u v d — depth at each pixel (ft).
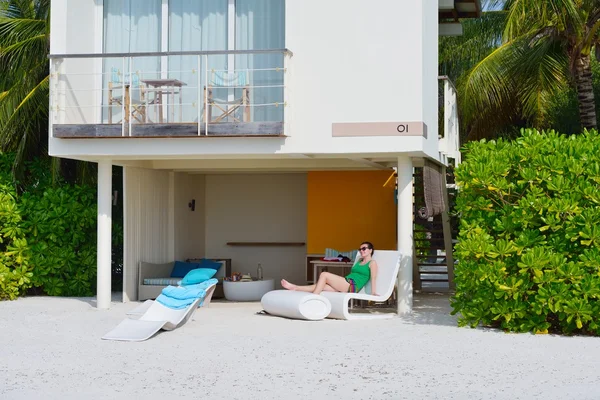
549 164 36.68
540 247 35.88
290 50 41.81
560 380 27.22
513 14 53.26
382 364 29.94
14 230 52.44
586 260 35.68
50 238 53.16
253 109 44.29
